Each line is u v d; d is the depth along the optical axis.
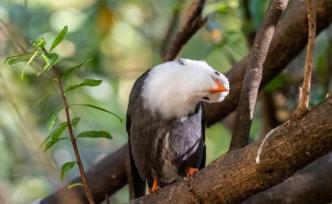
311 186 9.42
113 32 14.55
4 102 11.77
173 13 13.31
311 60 6.62
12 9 14.12
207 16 11.28
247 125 8.12
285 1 8.16
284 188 9.44
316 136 6.68
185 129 9.26
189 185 7.56
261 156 6.95
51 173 7.60
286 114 11.91
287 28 9.93
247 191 7.19
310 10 6.57
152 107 9.19
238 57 14.34
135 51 15.39
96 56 13.05
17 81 12.26
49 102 12.66
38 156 7.63
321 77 11.60
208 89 8.80
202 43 14.81
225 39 12.35
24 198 13.76
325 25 9.90
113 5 14.66
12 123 12.27
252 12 11.40
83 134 7.89
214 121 10.61
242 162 7.13
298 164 6.88
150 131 9.30
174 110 9.12
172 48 10.70
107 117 13.50
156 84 9.12
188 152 9.41
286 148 6.82
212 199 7.40
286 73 11.50
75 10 14.52
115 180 10.70
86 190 7.70
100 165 10.77
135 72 14.91
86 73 12.82
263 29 8.20
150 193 8.15
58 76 7.67
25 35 12.90
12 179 13.84
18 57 7.53
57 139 7.69
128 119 9.62
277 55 10.06
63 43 13.12
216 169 7.34
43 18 14.05
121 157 10.70
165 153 9.37
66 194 7.70
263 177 7.04
